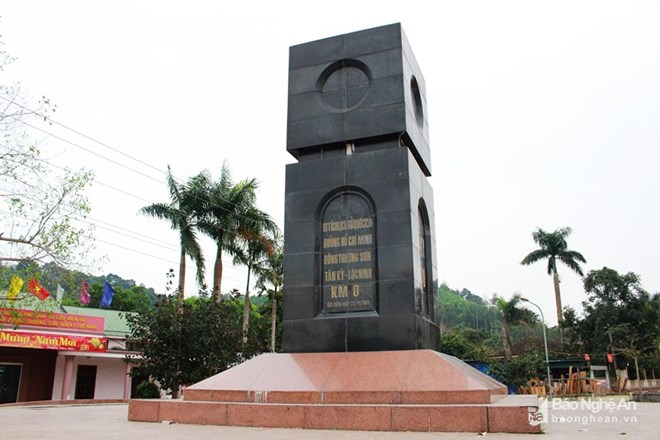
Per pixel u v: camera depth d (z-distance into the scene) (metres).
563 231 58.25
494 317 124.62
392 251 12.67
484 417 8.88
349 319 12.55
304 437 8.34
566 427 9.95
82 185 15.85
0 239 15.18
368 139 13.82
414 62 15.44
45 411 15.77
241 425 10.05
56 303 19.86
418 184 13.92
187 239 29.66
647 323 52.75
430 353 11.27
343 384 10.71
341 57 14.34
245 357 22.56
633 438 8.15
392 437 8.30
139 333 21.06
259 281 32.62
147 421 10.98
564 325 56.31
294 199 13.69
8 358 30.95
